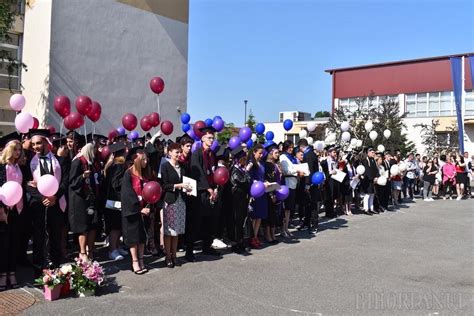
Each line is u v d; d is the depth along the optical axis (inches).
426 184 681.6
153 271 261.9
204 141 300.8
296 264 283.3
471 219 485.4
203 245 309.1
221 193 312.5
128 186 254.1
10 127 584.4
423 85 1267.2
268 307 203.9
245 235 317.4
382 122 823.1
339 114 863.1
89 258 282.5
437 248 337.1
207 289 229.3
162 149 339.3
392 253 318.3
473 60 812.0
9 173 224.5
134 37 619.5
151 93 644.1
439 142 1023.6
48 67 526.0
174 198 265.6
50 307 199.8
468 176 722.2
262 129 444.1
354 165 518.6
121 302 207.8
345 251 323.0
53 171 240.1
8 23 500.7
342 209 523.8
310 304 208.7
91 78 567.5
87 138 327.6
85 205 256.7
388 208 565.9
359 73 1374.3
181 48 692.1
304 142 399.2
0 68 531.5
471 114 1168.8
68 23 542.3
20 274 251.9
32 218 239.1
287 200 370.0
